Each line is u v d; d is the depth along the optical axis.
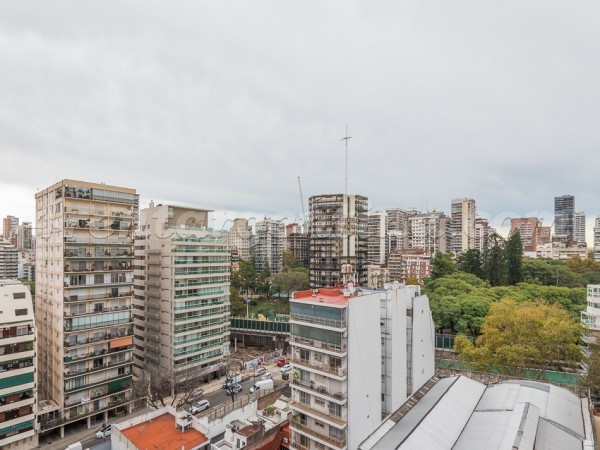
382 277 146.50
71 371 60.12
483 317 85.38
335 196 139.88
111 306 65.75
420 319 55.31
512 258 118.44
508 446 37.69
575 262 138.75
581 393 56.19
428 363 58.12
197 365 80.06
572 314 86.19
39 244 68.75
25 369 53.66
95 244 64.06
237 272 155.62
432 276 129.38
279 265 197.25
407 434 41.84
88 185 63.94
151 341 81.44
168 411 54.66
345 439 39.50
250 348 107.19
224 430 51.19
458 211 196.50
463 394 52.75
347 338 39.84
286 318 117.38
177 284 76.94
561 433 42.50
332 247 139.00
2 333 52.06
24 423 53.59
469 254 133.75
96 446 50.59
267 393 68.12
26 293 55.34
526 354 61.69
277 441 48.69
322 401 41.22
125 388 65.94
